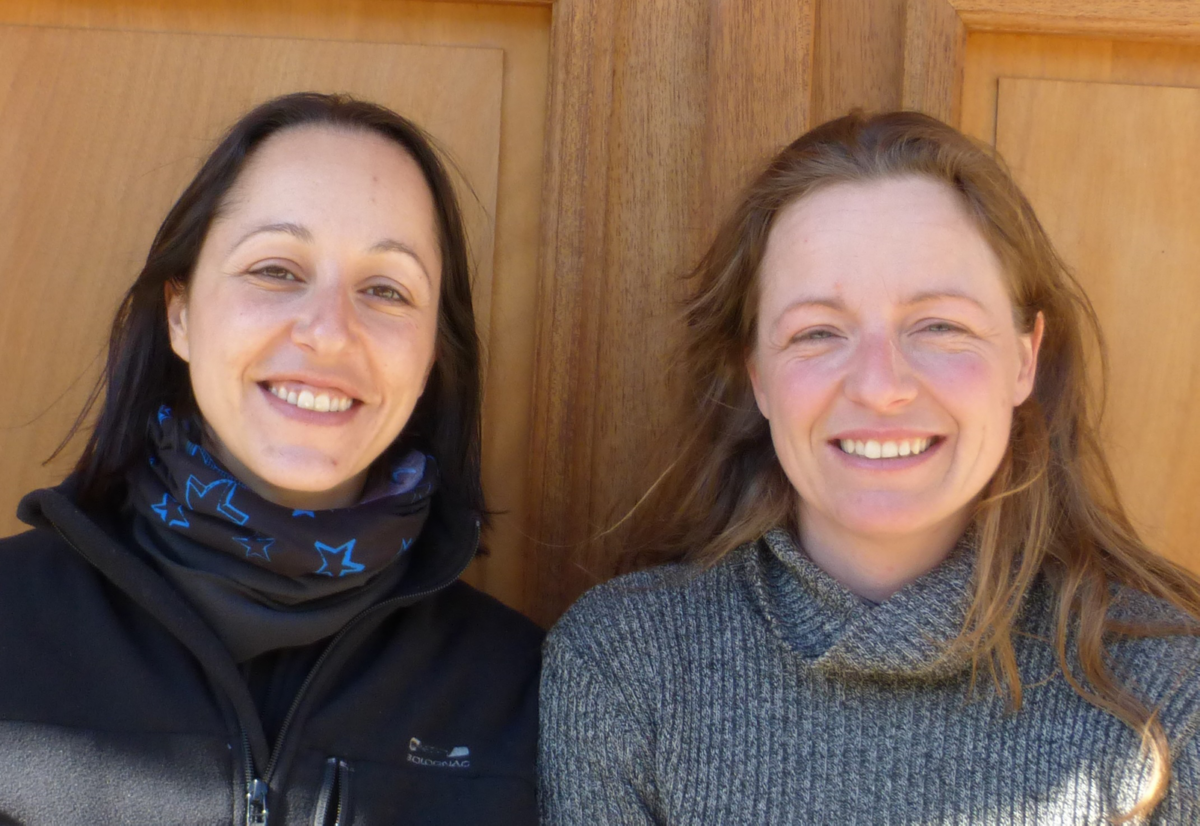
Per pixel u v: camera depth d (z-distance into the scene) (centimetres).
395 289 125
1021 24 160
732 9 159
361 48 166
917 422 118
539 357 161
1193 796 116
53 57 163
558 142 159
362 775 118
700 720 126
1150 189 165
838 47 162
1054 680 122
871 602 129
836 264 122
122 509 126
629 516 151
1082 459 137
